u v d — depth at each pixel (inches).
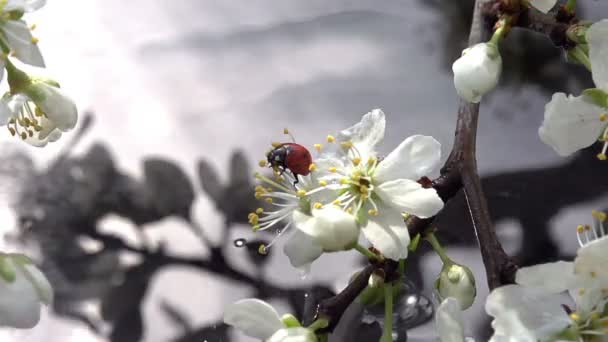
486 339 6.9
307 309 7.4
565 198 7.9
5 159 8.4
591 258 5.5
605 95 5.9
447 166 6.6
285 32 9.0
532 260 7.5
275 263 7.8
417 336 7.1
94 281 7.9
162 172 8.3
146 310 7.7
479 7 7.0
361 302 6.3
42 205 8.2
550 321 5.6
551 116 6.0
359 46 8.9
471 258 7.5
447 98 8.5
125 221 8.2
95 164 8.4
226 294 7.7
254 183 8.2
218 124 8.6
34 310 6.0
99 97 8.8
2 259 6.0
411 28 8.9
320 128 8.4
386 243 5.9
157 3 9.3
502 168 8.1
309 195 6.3
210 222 8.1
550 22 6.4
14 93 6.6
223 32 9.1
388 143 8.2
